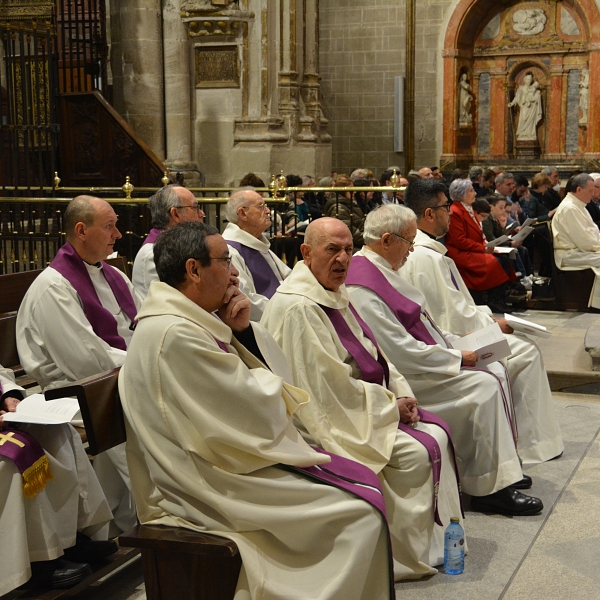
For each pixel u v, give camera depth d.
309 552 2.87
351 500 2.90
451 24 17.08
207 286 2.95
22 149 10.94
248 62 12.10
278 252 8.01
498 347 4.45
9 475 3.10
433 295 4.93
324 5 17.80
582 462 4.96
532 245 10.16
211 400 2.79
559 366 6.57
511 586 3.52
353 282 4.27
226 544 2.71
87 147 10.84
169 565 2.84
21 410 3.17
